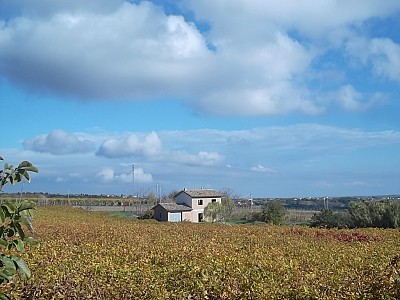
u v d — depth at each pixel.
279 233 29.06
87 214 53.62
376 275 10.83
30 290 10.05
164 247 18.62
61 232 25.22
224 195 69.81
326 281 11.03
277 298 10.01
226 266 12.89
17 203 3.06
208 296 10.84
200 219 67.44
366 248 19.53
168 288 11.09
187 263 13.41
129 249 17.22
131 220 45.72
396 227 36.34
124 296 10.58
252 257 15.20
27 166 3.20
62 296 10.06
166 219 63.75
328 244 22.09
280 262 13.87
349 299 9.34
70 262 13.45
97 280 11.18
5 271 2.92
